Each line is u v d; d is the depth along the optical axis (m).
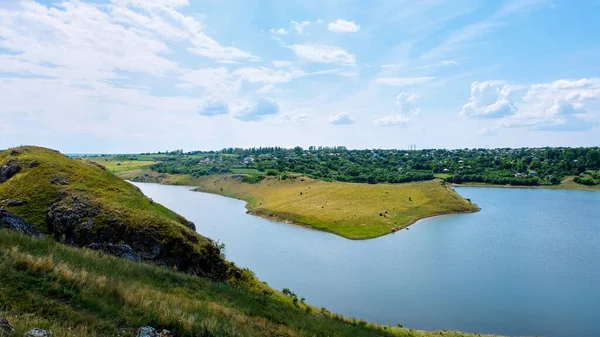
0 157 70.44
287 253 86.00
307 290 62.94
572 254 85.06
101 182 63.38
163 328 15.29
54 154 71.25
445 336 42.47
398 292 62.22
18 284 14.45
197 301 22.08
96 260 23.03
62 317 13.29
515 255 84.62
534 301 58.38
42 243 21.55
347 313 53.62
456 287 64.56
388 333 38.53
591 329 49.16
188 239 49.81
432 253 86.69
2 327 10.79
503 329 49.25
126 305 15.86
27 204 53.66
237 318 21.05
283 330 23.02
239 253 85.12
